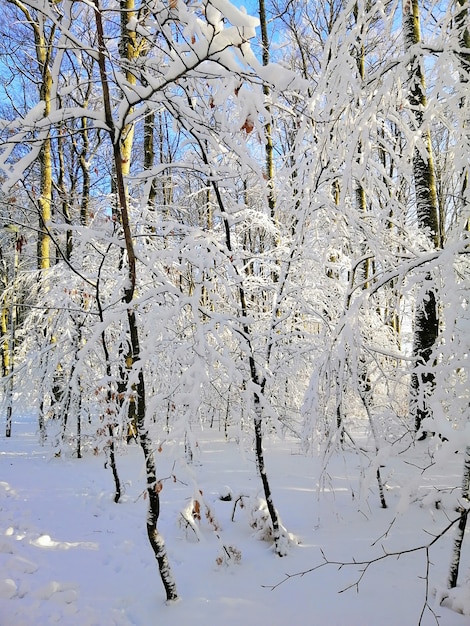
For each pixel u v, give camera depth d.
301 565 3.53
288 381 6.77
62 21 2.96
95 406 7.32
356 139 3.45
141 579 3.48
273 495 5.05
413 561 3.51
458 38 3.52
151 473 3.08
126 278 3.34
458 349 2.77
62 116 3.11
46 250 8.61
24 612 2.96
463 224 3.46
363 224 4.31
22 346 8.51
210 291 3.58
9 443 8.90
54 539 4.24
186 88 3.40
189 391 3.10
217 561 3.55
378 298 5.68
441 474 5.18
